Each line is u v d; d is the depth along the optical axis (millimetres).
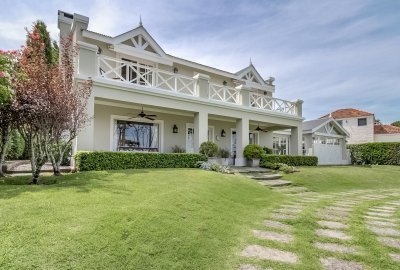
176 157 10289
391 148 21641
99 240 3107
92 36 11453
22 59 6320
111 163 8414
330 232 4570
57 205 3988
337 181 12594
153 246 3299
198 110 11914
